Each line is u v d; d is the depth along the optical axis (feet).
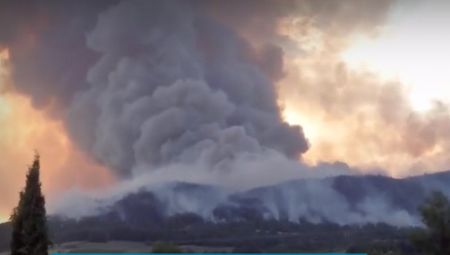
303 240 429.38
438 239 140.15
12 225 86.28
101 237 404.16
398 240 207.72
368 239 361.51
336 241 406.21
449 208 142.31
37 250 84.69
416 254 148.05
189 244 410.52
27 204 86.38
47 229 87.66
